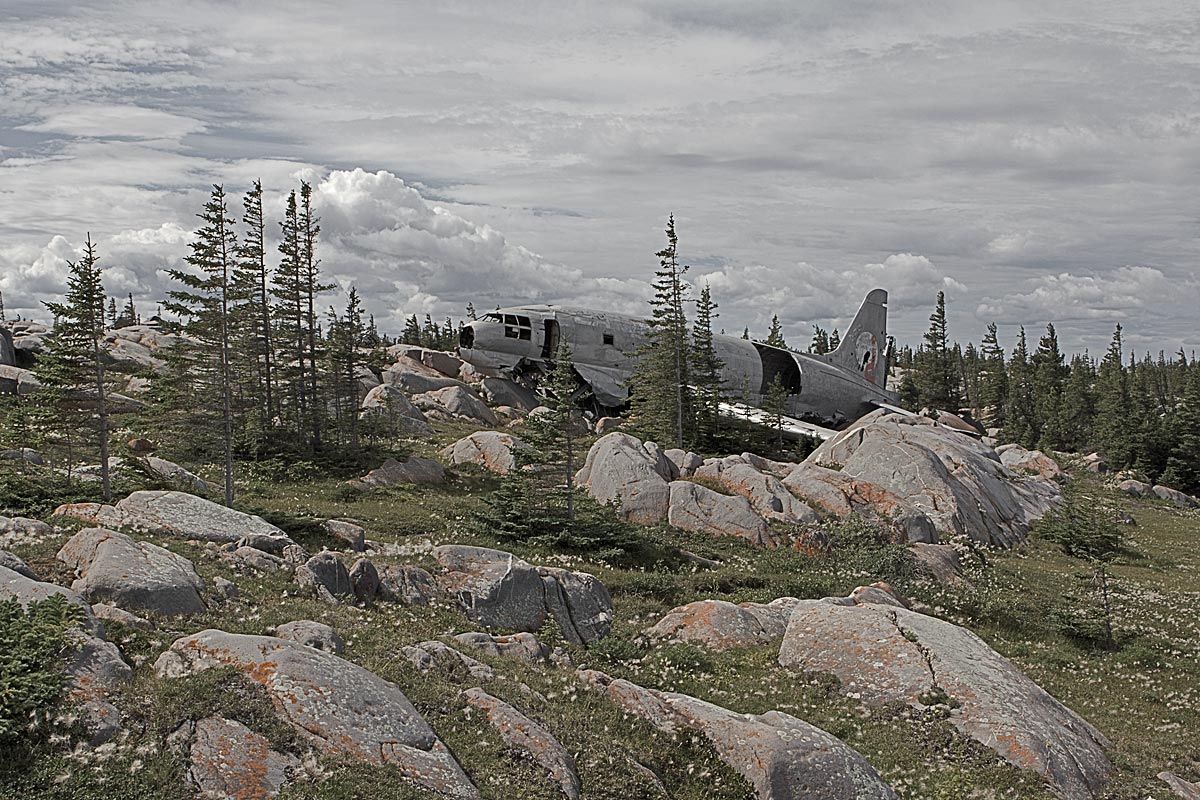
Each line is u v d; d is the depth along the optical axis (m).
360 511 35.00
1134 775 16.66
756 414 65.25
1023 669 24.02
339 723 11.70
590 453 40.34
